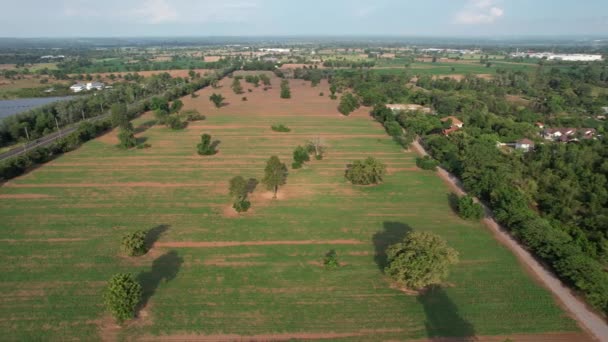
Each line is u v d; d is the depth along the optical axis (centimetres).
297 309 4166
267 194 7112
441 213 6506
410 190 7450
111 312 3866
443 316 4097
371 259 5128
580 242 5431
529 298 4394
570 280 4569
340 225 6022
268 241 5531
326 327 3916
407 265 4334
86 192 7094
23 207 6431
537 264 5066
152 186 7419
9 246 5250
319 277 4728
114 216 6175
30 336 3725
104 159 8981
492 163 7962
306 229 5881
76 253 5122
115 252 5166
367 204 6788
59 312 4050
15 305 4138
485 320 4050
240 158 9169
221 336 3784
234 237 5609
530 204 7094
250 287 4519
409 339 3781
